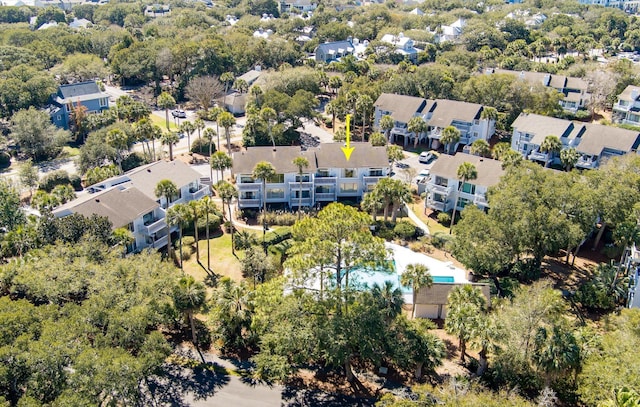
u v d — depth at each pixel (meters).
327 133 117.50
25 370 36.38
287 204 82.75
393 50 172.62
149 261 51.94
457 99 123.12
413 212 82.12
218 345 51.19
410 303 57.84
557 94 120.81
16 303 41.09
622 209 60.44
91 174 81.06
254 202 80.88
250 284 60.81
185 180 77.81
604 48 198.75
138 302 45.50
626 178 64.25
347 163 82.62
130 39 161.88
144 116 109.31
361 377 47.62
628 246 60.94
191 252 68.94
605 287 57.31
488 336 43.47
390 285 47.41
